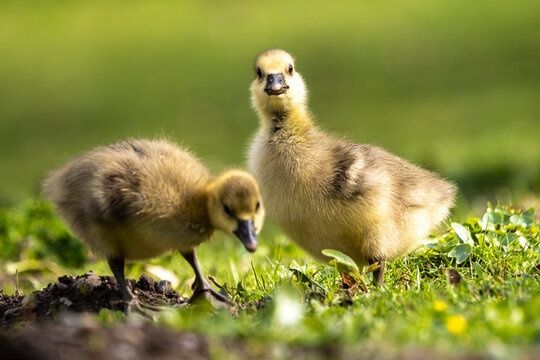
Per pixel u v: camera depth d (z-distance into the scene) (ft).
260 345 30.58
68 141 122.01
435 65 138.82
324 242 44.27
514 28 149.69
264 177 44.68
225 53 152.66
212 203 38.86
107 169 39.50
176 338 30.94
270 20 165.27
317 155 44.09
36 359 29.30
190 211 39.11
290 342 30.78
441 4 164.35
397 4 167.12
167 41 160.66
